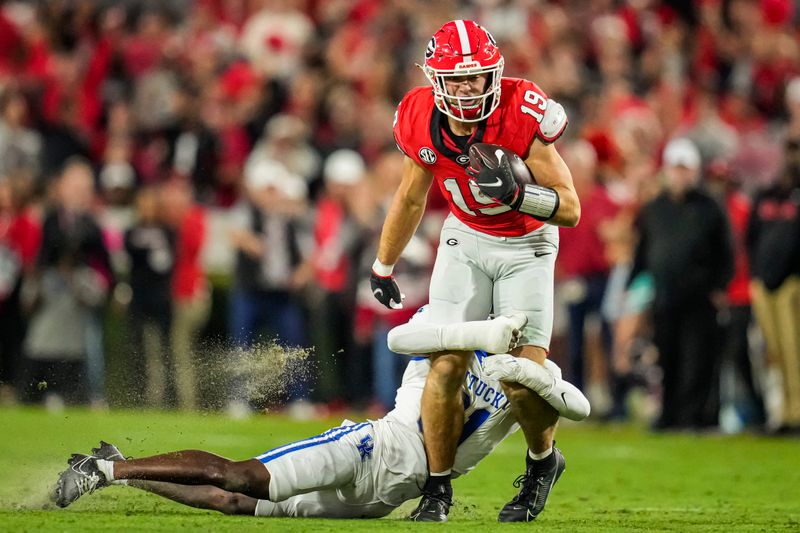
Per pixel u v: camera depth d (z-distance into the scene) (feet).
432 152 55.98
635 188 126.72
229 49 162.91
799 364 114.93
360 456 54.44
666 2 182.70
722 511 64.23
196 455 53.57
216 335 135.95
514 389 53.88
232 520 52.80
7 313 127.95
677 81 171.32
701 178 127.24
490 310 57.36
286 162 137.69
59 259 124.16
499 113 54.70
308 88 148.77
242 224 126.41
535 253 56.59
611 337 125.39
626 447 103.65
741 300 119.85
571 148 127.03
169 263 126.93
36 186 128.77
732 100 163.43
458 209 57.06
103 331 127.13
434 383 53.83
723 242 115.55
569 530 53.11
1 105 142.20
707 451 100.58
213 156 140.87
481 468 84.64
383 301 61.82
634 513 62.85
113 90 156.66
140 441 91.61
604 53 165.99
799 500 70.38
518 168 52.60
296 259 127.34
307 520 53.83
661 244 115.85
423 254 121.90
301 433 105.91
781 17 183.21
